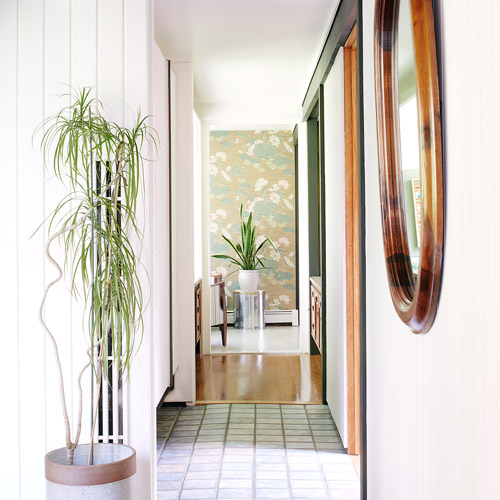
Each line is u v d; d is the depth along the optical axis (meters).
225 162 8.87
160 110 4.18
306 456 3.81
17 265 2.75
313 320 6.27
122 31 2.77
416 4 1.54
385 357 2.37
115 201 2.49
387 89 2.05
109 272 2.52
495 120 1.20
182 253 4.96
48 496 2.31
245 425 4.45
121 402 2.74
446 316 1.55
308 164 6.69
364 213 2.91
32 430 2.75
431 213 1.54
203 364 6.45
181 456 3.83
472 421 1.36
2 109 2.77
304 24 4.17
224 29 4.28
